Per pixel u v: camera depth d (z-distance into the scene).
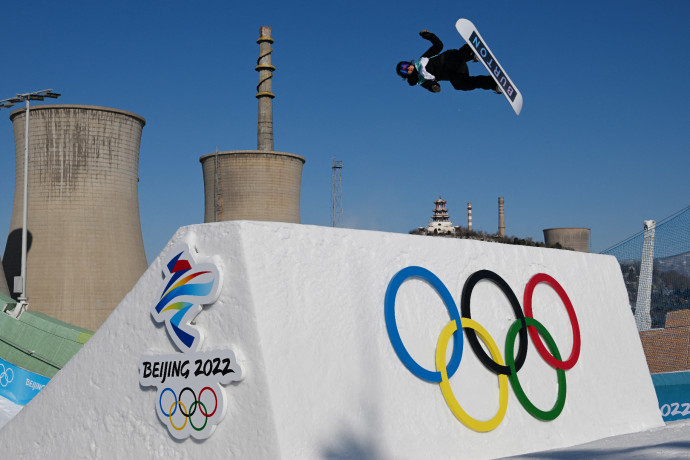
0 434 6.51
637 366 8.07
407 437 5.29
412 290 5.92
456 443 5.61
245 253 4.90
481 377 6.14
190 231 5.39
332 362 5.06
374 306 5.53
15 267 48.62
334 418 4.89
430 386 5.66
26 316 18.25
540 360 6.82
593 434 6.96
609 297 8.16
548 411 6.57
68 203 48.38
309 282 5.17
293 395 4.71
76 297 47.59
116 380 5.69
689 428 6.91
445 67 7.54
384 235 5.89
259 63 69.38
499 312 6.62
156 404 5.29
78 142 48.72
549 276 7.34
